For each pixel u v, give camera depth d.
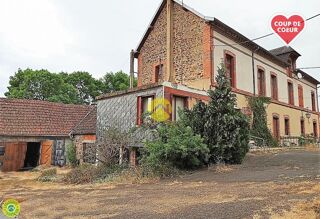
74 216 6.18
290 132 25.08
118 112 16.05
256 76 20.98
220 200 6.34
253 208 5.35
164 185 9.34
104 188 9.94
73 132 21.22
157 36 20.61
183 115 12.76
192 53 17.91
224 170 10.80
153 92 14.08
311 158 12.23
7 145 19.55
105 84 49.06
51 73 41.66
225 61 18.05
